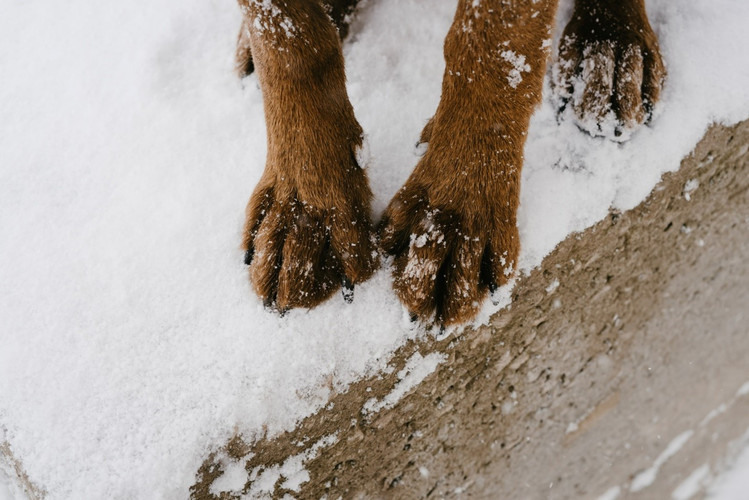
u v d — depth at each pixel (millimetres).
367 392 601
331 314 584
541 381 695
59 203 619
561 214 614
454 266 562
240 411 575
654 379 779
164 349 582
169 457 566
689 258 712
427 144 607
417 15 657
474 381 648
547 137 618
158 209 612
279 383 580
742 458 962
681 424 842
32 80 655
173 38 656
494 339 635
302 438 594
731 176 676
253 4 537
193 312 587
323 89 559
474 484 715
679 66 637
